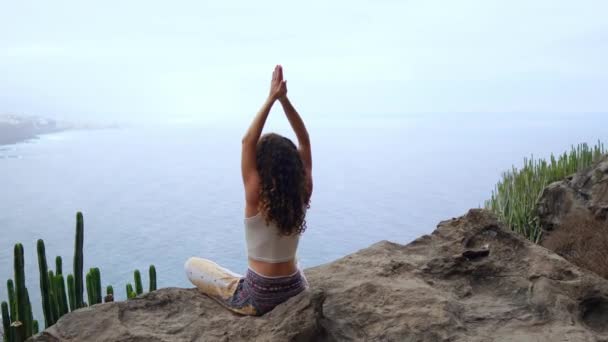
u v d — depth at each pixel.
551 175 8.65
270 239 2.57
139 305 2.79
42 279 4.02
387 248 3.75
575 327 2.72
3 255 62.94
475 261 3.41
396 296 2.88
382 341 2.53
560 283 3.08
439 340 2.54
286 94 2.69
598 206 6.60
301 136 2.81
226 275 2.87
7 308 3.92
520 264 3.38
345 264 3.46
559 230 6.60
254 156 2.57
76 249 4.21
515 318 2.82
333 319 2.67
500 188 8.43
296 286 2.68
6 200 117.75
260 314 2.68
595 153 8.62
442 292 3.06
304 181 2.57
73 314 2.63
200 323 2.63
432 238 3.86
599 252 5.55
